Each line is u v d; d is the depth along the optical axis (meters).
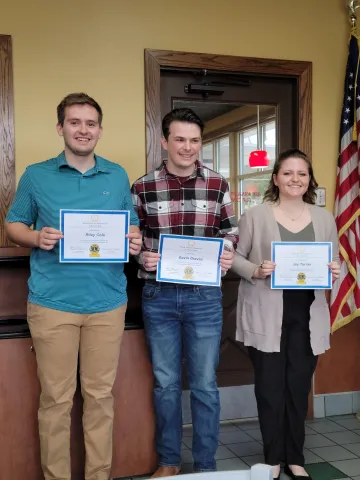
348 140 3.20
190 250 2.19
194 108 3.15
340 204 3.19
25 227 2.05
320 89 3.27
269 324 2.27
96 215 2.00
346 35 3.29
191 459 2.65
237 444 2.85
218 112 3.19
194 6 3.03
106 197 2.06
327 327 2.34
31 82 2.80
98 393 2.13
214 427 2.29
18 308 2.60
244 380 3.25
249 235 2.37
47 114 2.82
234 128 3.21
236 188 3.21
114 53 2.92
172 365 2.30
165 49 2.99
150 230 2.26
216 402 2.28
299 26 3.22
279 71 3.18
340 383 3.30
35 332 2.03
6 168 2.76
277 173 2.32
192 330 2.25
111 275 2.09
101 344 2.08
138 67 2.95
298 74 3.21
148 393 2.43
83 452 2.31
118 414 2.39
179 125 2.12
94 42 2.88
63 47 2.84
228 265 2.22
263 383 2.32
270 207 2.36
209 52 3.06
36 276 2.05
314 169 3.27
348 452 2.73
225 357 3.22
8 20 2.75
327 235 2.37
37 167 2.06
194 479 0.90
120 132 2.94
